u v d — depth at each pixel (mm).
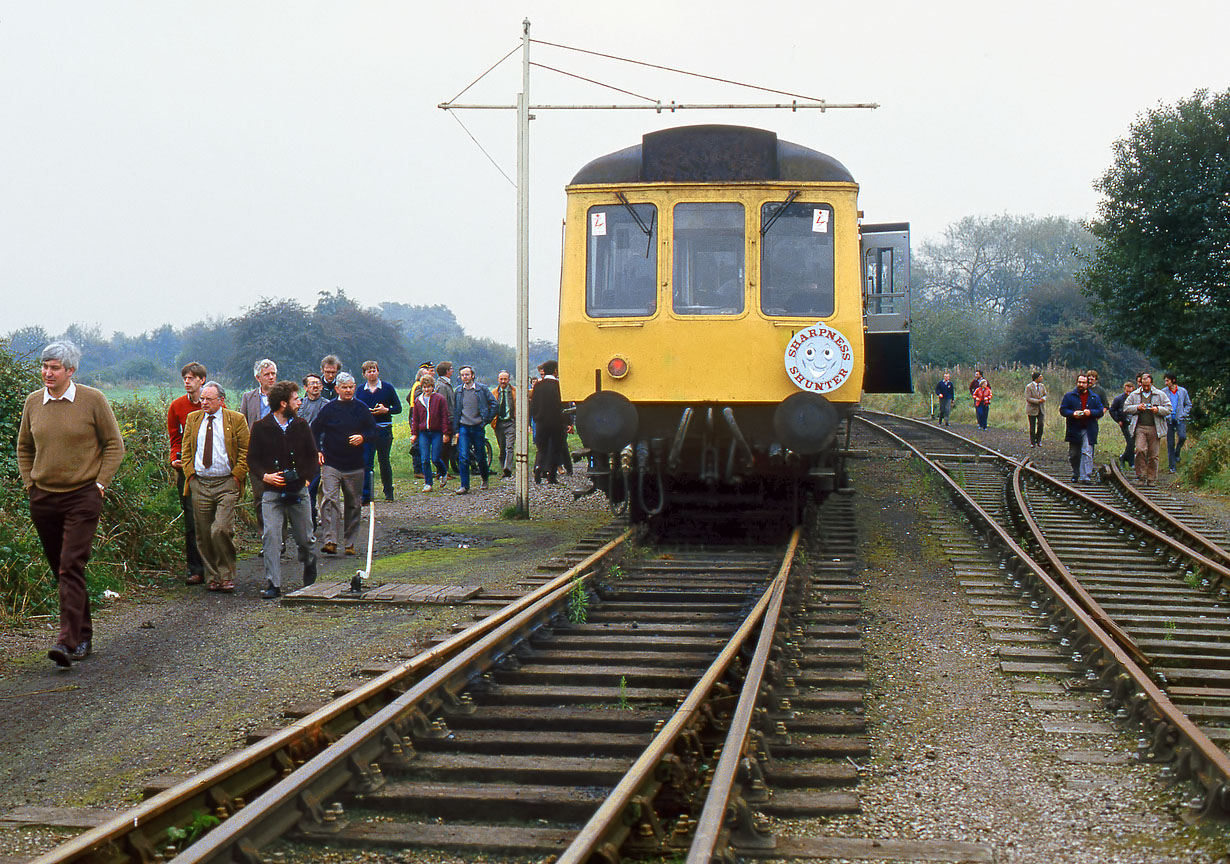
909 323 11812
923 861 4320
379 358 98562
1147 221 27891
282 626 8898
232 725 6203
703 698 5625
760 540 12203
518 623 7289
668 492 12117
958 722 6238
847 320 10453
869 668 7336
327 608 9562
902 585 10227
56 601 9789
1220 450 19078
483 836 4453
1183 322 27297
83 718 6488
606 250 10766
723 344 10500
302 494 10438
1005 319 109688
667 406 10672
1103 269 28844
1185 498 17438
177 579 11375
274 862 4184
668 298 10586
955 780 5312
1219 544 12953
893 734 6004
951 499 16453
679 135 10688
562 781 5055
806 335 10312
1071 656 7578
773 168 10672
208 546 10602
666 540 12164
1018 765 5543
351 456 12828
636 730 5812
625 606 8836
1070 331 70750
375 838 4410
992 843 4570
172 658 7926
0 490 10922
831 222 10609
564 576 9023
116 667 7711
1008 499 16109
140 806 4219
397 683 6172
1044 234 112750
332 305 105000
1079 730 6062
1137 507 15828
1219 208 26859
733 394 10508
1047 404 41812
